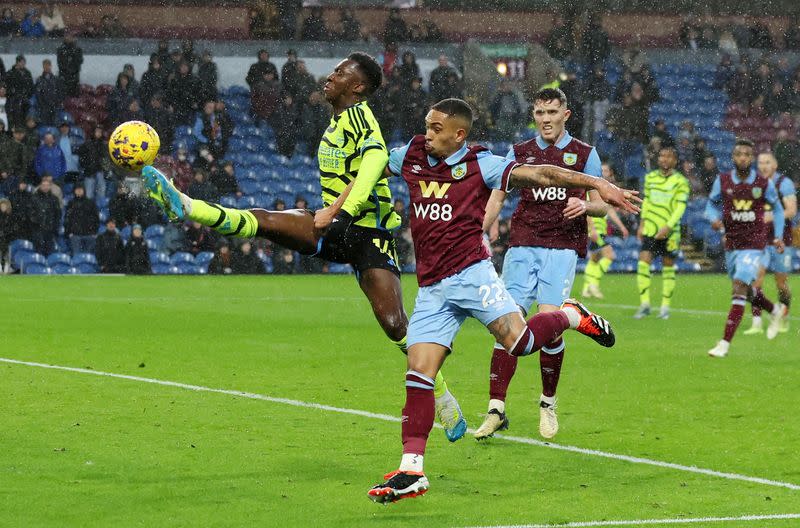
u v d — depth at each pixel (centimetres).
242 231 1164
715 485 1100
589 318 1154
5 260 4150
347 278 4169
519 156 1433
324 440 1288
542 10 5575
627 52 5456
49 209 4147
